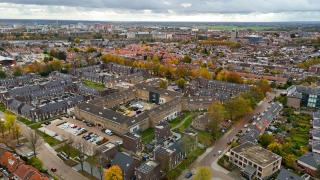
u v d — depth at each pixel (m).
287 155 128.25
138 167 113.88
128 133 145.62
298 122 180.38
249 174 115.88
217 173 122.94
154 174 114.00
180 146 133.25
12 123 148.88
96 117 172.12
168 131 160.00
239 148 132.12
